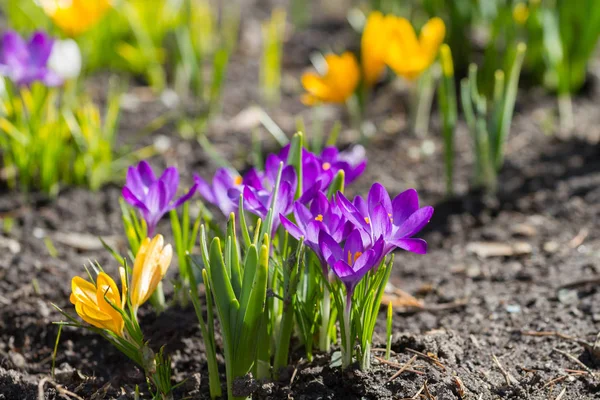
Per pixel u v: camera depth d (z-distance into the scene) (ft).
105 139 4.61
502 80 4.42
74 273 4.06
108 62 6.05
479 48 6.07
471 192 4.57
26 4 5.81
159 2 6.04
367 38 4.79
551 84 5.68
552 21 5.26
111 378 3.69
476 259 4.20
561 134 5.04
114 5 5.80
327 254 3.37
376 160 4.87
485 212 4.45
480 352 3.71
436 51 5.58
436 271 4.14
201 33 6.32
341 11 7.64
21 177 4.49
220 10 7.50
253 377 3.52
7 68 4.41
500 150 4.50
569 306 3.88
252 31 7.07
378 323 3.86
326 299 3.58
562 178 4.61
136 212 4.17
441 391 3.52
